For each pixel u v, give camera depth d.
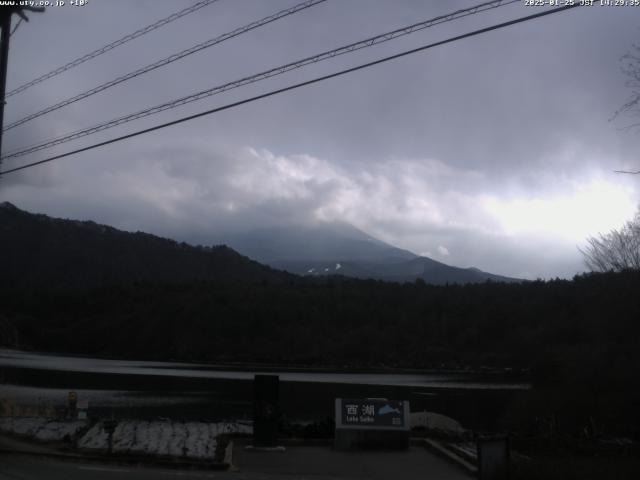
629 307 34.56
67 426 21.05
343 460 16.22
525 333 89.88
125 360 111.94
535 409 34.41
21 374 71.75
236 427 22.48
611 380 33.59
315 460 16.12
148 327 127.56
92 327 132.25
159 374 78.94
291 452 17.14
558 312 75.38
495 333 100.38
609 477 14.06
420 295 124.31
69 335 131.00
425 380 77.88
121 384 62.94
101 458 14.98
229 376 78.19
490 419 38.56
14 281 170.75
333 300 126.75
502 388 66.12
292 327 118.50
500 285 119.81
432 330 110.12
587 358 35.75
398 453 17.34
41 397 45.38
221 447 17.14
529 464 13.77
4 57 19.34
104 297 144.25
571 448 19.56
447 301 117.50
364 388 64.06
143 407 41.59
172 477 13.24
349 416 17.80
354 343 111.00
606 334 36.03
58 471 13.23
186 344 117.88
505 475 12.29
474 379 80.69
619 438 23.25
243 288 138.62
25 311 141.38
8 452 15.09
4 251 184.75
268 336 117.62
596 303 37.53
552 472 13.49
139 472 13.84
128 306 137.38
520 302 103.31
